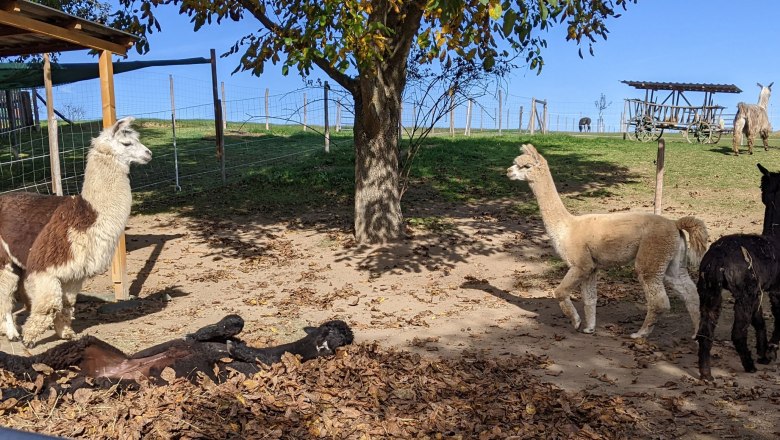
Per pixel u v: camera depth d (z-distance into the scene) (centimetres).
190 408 464
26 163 1938
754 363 618
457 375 576
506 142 2467
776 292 612
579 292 933
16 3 650
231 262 1123
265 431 442
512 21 543
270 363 549
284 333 735
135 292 960
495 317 818
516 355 659
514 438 443
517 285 977
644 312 825
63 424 441
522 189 1686
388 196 1216
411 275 1036
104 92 843
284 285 997
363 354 594
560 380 582
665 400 525
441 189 1677
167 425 440
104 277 1044
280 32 1012
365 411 484
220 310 854
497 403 511
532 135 3091
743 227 1281
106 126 848
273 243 1238
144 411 461
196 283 1009
